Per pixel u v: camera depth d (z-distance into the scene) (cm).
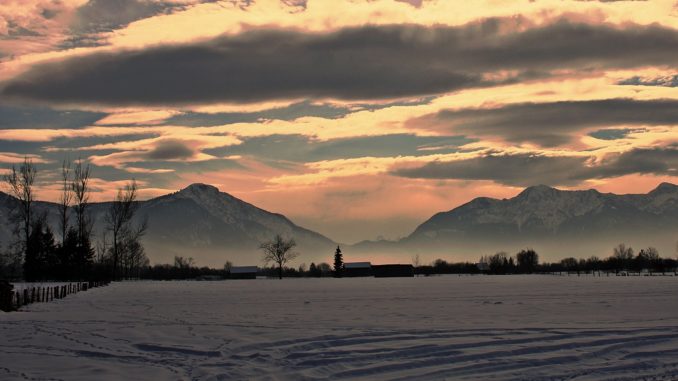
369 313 3831
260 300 5509
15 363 2034
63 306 4759
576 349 2223
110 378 1803
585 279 12362
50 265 11919
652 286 7794
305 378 1794
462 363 1995
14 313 4003
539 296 5581
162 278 19988
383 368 1922
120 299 5869
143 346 2362
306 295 6500
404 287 8769
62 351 2269
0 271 12000
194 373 1866
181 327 3011
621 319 3275
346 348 2272
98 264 13550
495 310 3972
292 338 2519
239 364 2002
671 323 3038
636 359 2059
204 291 8062
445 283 10694
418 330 2758
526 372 1867
